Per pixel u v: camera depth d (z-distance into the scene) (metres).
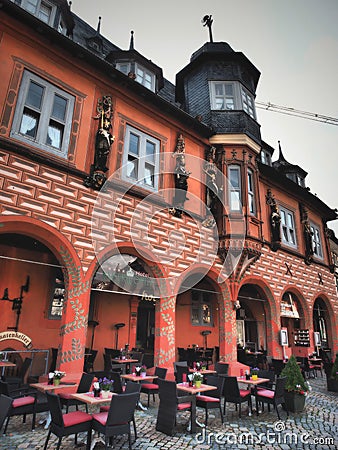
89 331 13.09
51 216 8.64
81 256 8.98
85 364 11.39
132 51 12.67
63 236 8.74
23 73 9.02
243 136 13.84
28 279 11.65
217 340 16.95
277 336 15.01
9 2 8.59
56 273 12.36
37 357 11.24
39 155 8.62
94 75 10.56
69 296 8.58
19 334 10.68
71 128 9.71
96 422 5.41
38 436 6.01
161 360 10.27
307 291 17.88
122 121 11.09
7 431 6.20
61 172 9.09
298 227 18.47
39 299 11.77
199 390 7.00
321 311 21.06
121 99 11.28
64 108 9.82
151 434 6.38
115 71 10.70
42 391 7.05
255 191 14.00
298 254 17.61
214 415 7.94
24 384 9.85
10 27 8.92
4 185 7.98
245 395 8.04
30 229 8.41
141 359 11.96
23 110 8.84
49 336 11.70
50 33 9.37
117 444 5.79
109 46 14.88
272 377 9.34
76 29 13.55
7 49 8.83
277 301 15.45
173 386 6.51
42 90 9.41
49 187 8.77
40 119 9.10
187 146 13.16
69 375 8.02
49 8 10.75
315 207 20.61
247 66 16.00
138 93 11.50
